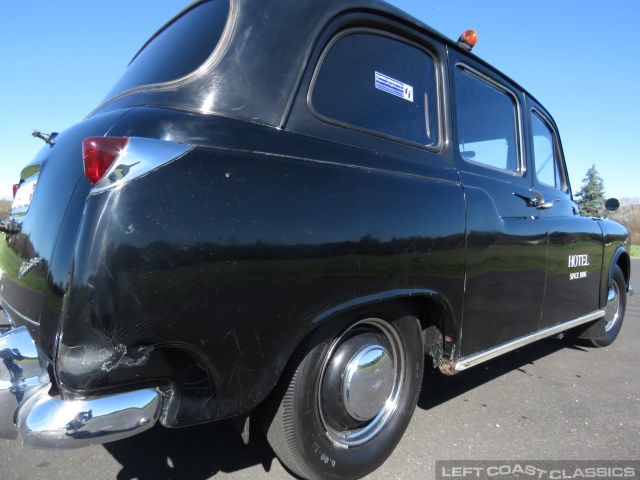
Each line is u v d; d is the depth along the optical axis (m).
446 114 2.53
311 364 1.79
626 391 3.49
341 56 2.03
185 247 1.40
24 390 1.40
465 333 2.38
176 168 1.44
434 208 2.18
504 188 2.79
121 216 1.33
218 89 1.70
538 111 3.58
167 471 2.20
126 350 1.34
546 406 3.14
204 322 1.44
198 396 1.50
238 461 2.29
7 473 2.14
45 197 1.71
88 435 1.29
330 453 1.94
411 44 2.39
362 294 1.84
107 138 1.41
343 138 1.97
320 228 1.70
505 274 2.64
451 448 2.52
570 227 3.40
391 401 2.23
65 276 1.39
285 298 1.61
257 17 1.82
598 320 4.36
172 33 2.13
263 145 1.67
